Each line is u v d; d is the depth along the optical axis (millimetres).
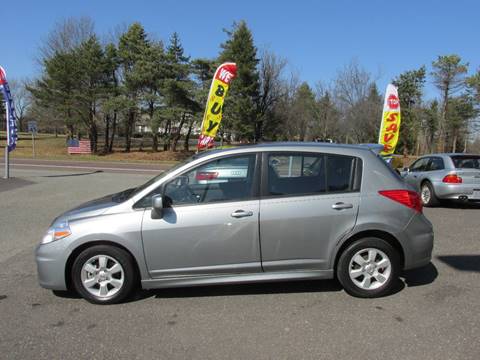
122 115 36812
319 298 4238
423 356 3098
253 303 4133
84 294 4121
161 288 4277
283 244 4121
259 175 4195
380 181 4273
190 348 3258
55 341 3383
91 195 11758
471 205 10617
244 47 37562
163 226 4043
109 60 33562
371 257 4203
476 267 5250
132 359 3105
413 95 51906
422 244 4270
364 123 36438
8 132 15609
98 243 4113
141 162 31188
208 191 4176
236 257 4117
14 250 6133
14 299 4273
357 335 3439
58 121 38281
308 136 45156
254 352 3186
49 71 32812
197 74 36625
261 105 39844
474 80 41156
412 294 4328
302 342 3332
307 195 4164
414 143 52938
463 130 46344
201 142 13086
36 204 10164
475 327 3562
